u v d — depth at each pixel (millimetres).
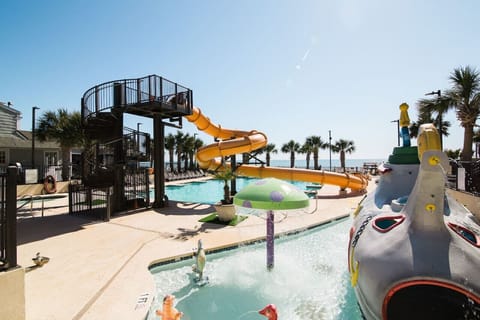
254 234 8125
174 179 30859
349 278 5566
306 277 5586
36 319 3727
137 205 12734
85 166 13484
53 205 13875
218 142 16219
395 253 3096
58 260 6004
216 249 6938
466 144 15453
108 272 5344
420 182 3121
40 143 24188
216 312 4316
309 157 49719
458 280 2676
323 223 9914
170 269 6031
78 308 4008
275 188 5625
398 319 2932
